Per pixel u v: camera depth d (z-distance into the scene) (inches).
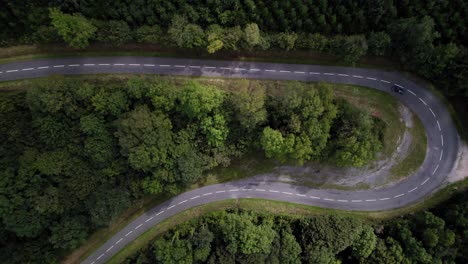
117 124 2444.6
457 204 2635.3
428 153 2746.1
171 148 2519.7
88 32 2329.0
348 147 2458.2
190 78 2625.5
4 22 2384.4
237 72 2628.0
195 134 2623.0
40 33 2415.1
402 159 2755.9
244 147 2667.3
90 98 2433.6
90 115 2458.2
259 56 2605.8
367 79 2642.7
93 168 2596.0
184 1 2337.6
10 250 2529.5
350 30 2442.2
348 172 2797.7
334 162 2709.2
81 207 2610.7
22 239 2598.4
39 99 2327.8
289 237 2652.6
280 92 2554.1
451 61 2359.7
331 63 2623.0
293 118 2386.8
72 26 2268.7
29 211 2474.2
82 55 2588.6
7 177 2404.0
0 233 2503.7
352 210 2832.2
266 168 2842.0
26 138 2503.7
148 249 2800.2
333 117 2432.3
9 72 2564.0
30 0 2317.9
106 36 2394.2
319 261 2588.6
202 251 2615.7
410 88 2650.1
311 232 2645.2
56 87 2349.9
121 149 2502.5
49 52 2571.4
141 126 2390.5
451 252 2564.0
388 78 2642.7
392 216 2792.8
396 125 2689.5
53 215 2554.1
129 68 2615.7
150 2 2337.6
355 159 2497.5
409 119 2694.4
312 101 2349.9
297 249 2608.3
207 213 2854.3
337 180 2819.9
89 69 2603.3
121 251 2837.1
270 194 2864.2
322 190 2844.5
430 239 2502.5
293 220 2800.2
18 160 2469.2
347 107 2498.8
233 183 2861.7
